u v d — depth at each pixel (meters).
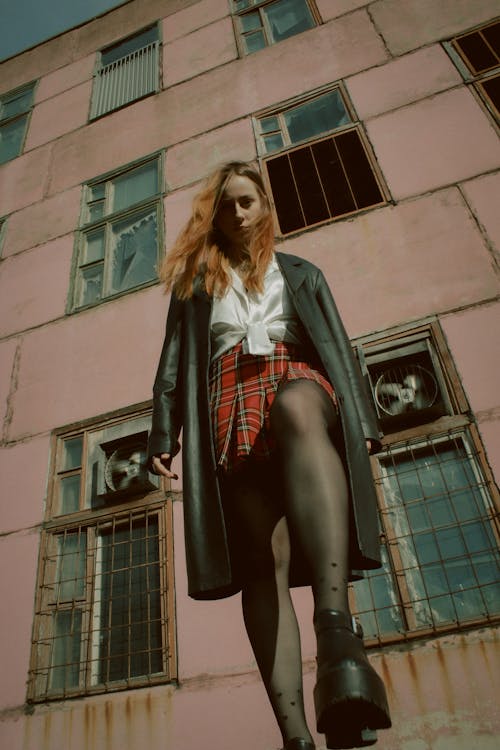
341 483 1.06
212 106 7.69
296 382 1.21
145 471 4.73
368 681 0.81
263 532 1.33
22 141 9.10
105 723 3.81
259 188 1.67
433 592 3.65
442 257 4.95
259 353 1.37
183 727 3.63
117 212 7.21
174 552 4.32
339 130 6.45
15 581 4.66
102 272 6.77
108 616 4.34
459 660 3.31
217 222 1.66
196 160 7.15
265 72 7.67
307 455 1.07
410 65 6.64
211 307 1.56
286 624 1.24
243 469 1.26
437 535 3.82
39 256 7.21
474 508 3.82
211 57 8.42
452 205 5.25
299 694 1.14
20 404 5.79
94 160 8.09
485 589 3.57
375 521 1.19
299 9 8.33
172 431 1.54
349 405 1.32
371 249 5.27
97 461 5.10
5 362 6.20
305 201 6.24
